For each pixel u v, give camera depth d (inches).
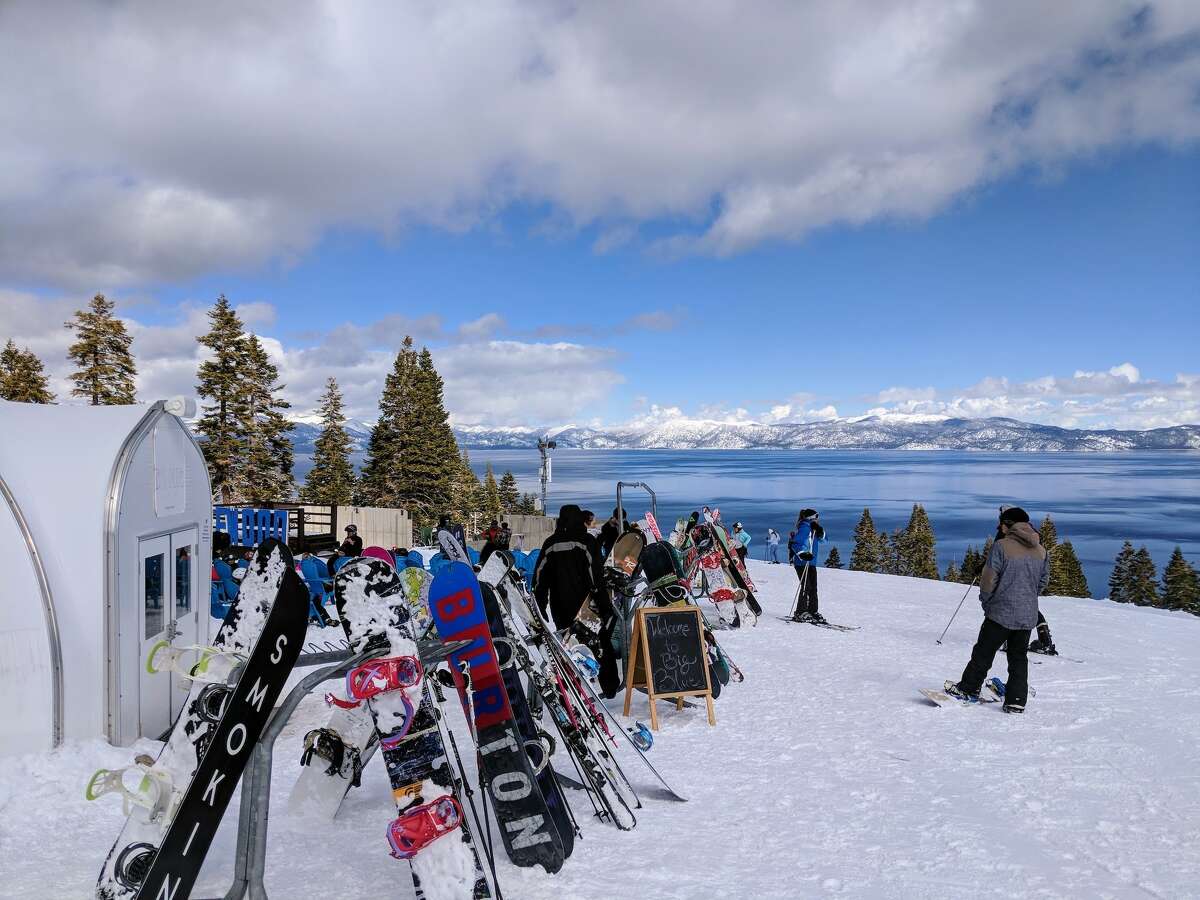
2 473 187.0
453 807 105.8
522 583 171.3
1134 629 430.9
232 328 1683.1
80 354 1609.3
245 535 882.1
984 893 121.6
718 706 243.8
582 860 132.1
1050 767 186.5
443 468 2177.7
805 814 155.5
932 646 348.8
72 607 186.5
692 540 396.5
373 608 104.3
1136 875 129.4
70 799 163.5
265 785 93.8
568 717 159.8
